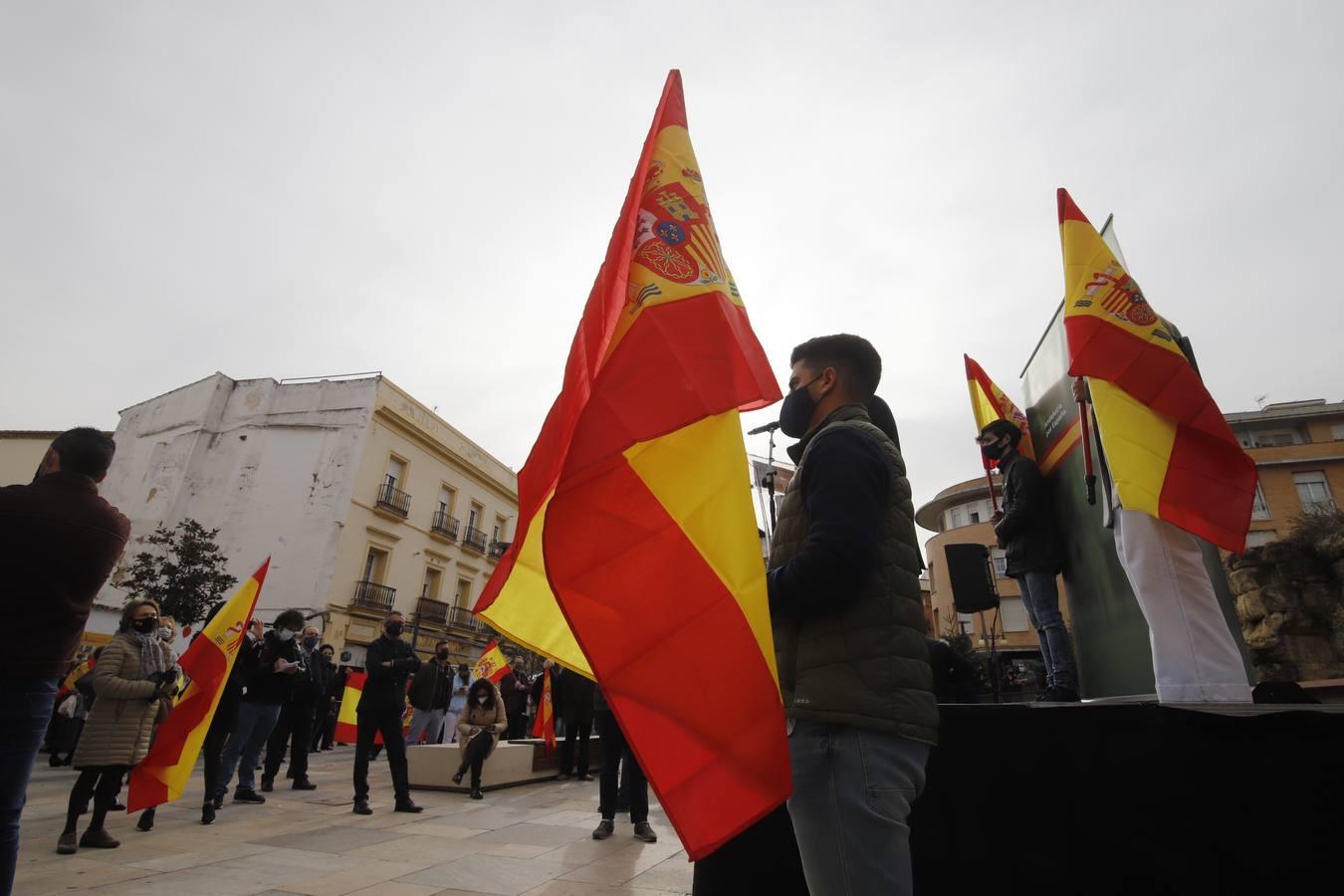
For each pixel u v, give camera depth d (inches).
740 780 52.8
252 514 986.7
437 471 1178.6
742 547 61.6
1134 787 82.6
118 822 232.2
